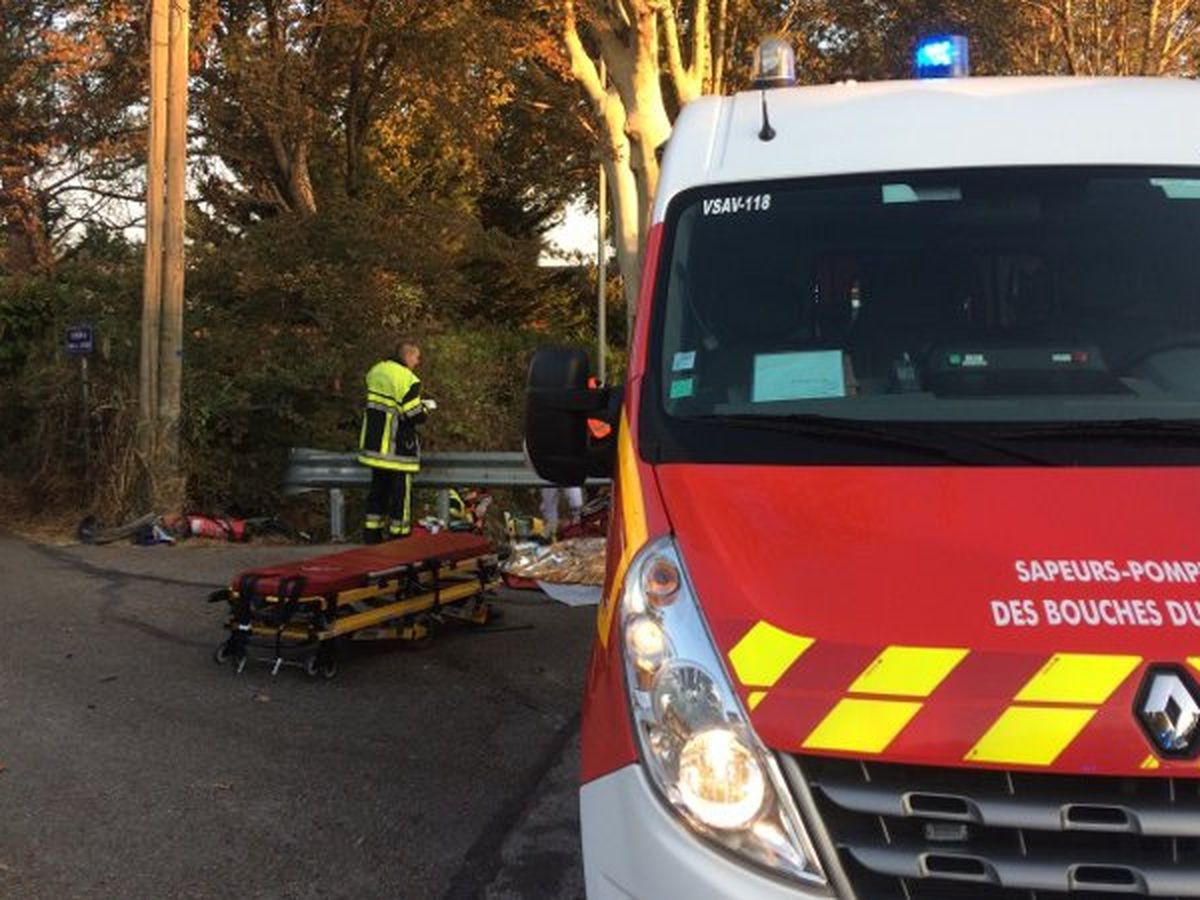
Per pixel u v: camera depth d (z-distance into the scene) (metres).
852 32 22.38
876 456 2.88
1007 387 3.17
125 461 11.67
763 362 3.31
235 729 5.60
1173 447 2.84
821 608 2.40
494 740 5.53
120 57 18.47
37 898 3.88
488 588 7.66
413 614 7.00
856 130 3.76
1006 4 18.75
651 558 2.62
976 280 3.41
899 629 2.33
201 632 7.43
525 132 27.48
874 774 2.22
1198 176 3.50
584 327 32.72
